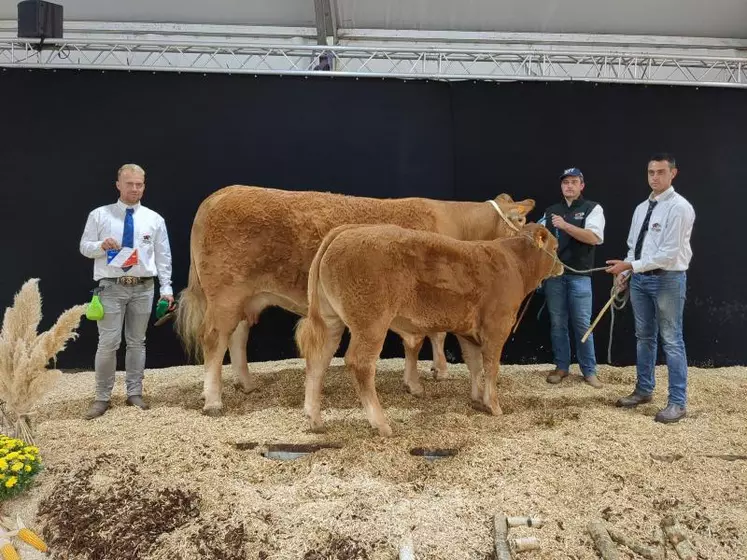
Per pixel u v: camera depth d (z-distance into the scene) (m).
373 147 5.85
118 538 2.57
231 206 4.14
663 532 2.67
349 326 3.52
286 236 4.19
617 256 6.07
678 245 4.01
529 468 3.20
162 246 4.34
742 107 6.00
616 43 6.85
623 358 6.25
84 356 5.92
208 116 5.73
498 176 5.93
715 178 6.05
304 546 2.48
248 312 4.48
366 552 2.45
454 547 2.49
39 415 4.09
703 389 5.01
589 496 2.94
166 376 5.36
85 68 5.56
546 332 6.22
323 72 5.68
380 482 3.00
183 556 2.45
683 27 6.80
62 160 5.68
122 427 3.75
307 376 3.74
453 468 3.19
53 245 5.74
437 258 3.66
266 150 5.79
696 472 3.22
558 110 5.89
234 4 6.57
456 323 3.81
